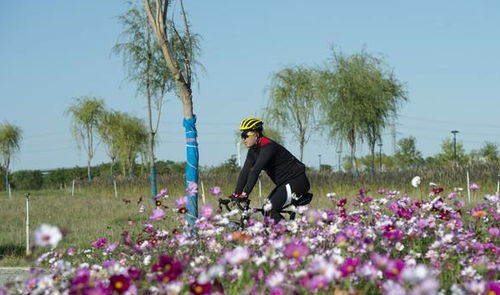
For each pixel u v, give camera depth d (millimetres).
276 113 35531
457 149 56781
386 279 4504
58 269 4910
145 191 31250
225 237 5355
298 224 6066
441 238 5871
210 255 6031
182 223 6656
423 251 6211
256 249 5547
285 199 7566
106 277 4633
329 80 33156
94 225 13734
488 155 55312
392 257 5723
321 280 3836
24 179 53219
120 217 15344
